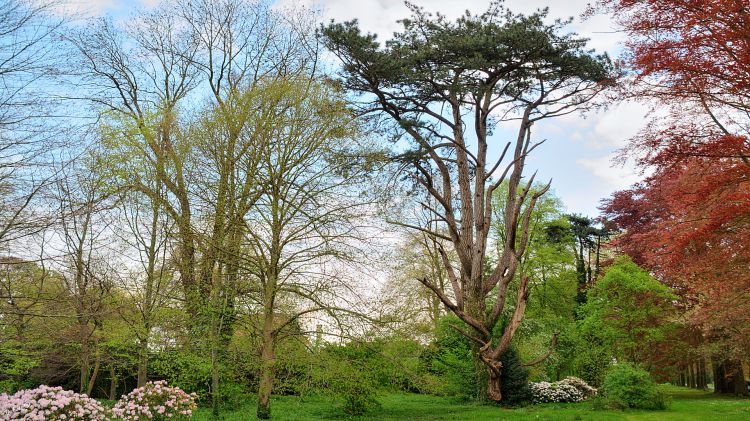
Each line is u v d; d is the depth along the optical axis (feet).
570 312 123.34
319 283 52.24
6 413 34.27
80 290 48.42
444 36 68.90
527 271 116.06
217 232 54.03
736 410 61.21
